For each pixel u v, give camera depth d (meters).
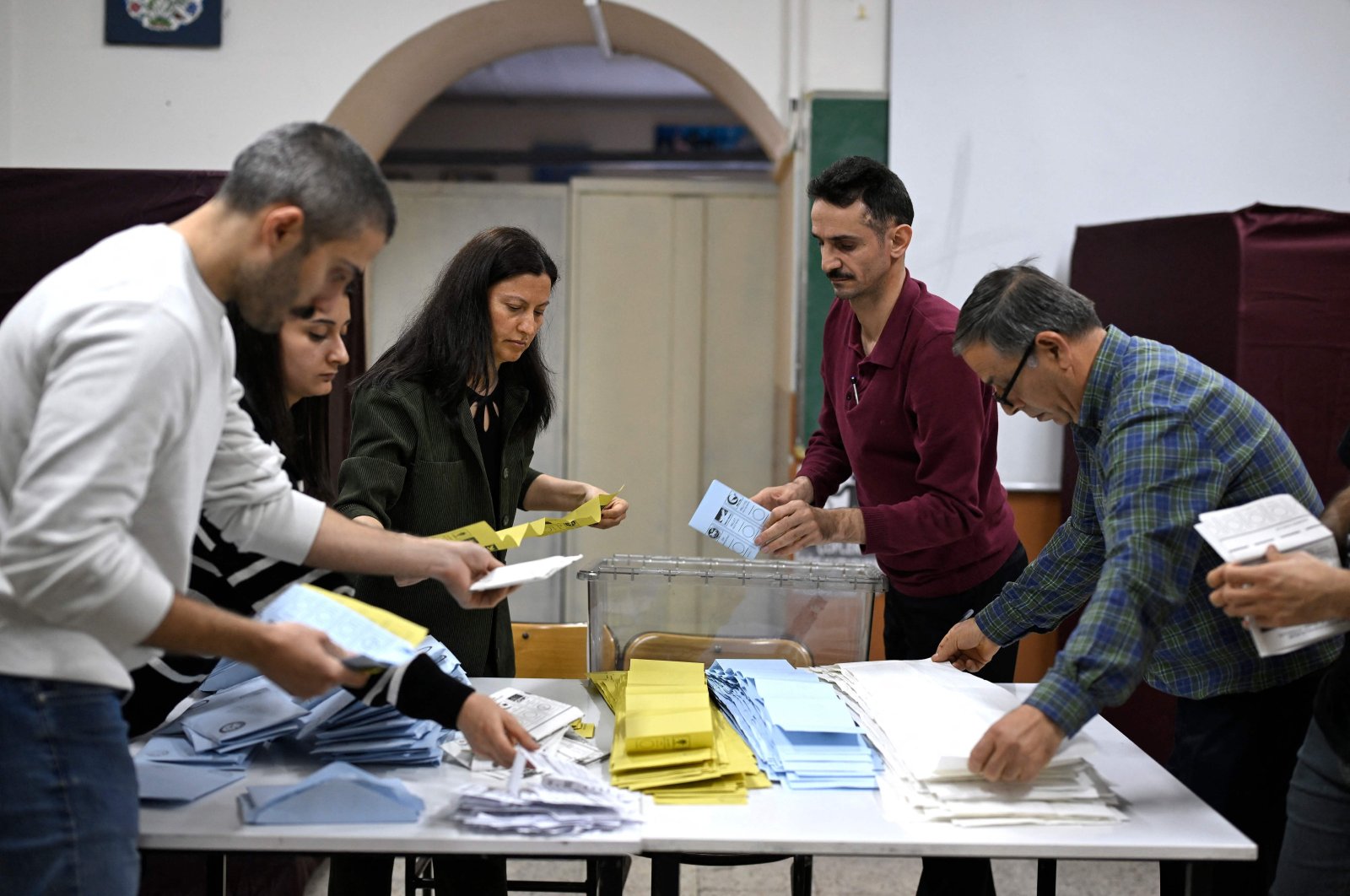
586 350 4.77
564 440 4.79
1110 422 1.51
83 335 1.13
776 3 3.70
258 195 1.22
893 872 2.91
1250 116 3.48
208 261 1.25
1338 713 1.44
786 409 4.04
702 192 4.72
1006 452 3.62
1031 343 1.55
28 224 2.81
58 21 3.63
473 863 1.85
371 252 1.31
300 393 1.73
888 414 2.17
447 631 1.96
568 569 4.79
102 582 1.11
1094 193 3.52
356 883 1.82
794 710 1.59
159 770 1.47
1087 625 1.41
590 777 1.46
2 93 3.61
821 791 1.50
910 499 2.12
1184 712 1.67
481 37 4.02
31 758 1.18
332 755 1.57
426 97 4.39
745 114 4.17
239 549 1.56
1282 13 3.46
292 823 1.35
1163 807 1.47
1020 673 3.57
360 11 3.70
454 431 1.96
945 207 3.54
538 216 4.78
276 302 1.28
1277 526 1.36
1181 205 3.51
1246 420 1.50
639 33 3.95
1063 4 3.50
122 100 3.65
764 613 1.95
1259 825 1.61
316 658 1.23
